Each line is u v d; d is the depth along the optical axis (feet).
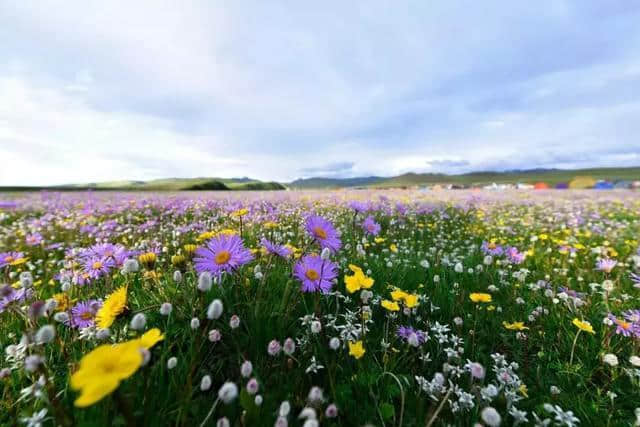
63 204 38.60
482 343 7.26
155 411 4.16
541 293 10.09
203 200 39.55
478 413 4.71
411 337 5.29
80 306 6.45
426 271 11.47
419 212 29.43
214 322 5.84
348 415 4.64
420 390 4.90
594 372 6.39
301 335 6.25
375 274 10.28
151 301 6.95
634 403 5.50
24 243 16.75
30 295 7.59
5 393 5.05
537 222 26.81
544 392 5.78
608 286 9.14
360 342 5.10
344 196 51.19
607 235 21.45
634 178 368.68
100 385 2.48
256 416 4.11
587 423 5.00
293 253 9.34
